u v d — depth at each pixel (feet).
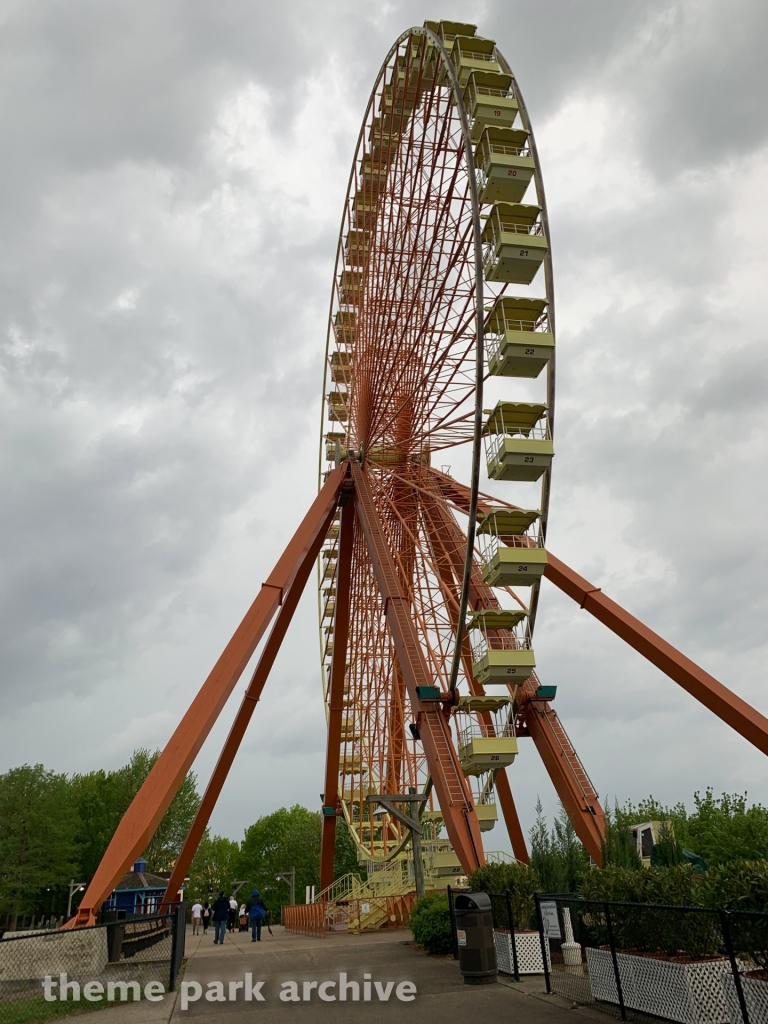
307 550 90.48
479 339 66.18
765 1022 21.85
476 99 73.46
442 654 92.68
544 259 70.03
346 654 122.31
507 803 100.37
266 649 103.40
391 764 107.45
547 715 85.25
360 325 100.58
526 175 71.05
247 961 51.39
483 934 38.37
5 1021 32.27
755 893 23.79
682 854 47.21
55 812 217.15
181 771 65.31
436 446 98.12
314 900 120.47
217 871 306.55
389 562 94.07
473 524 70.69
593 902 30.53
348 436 114.62
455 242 76.23
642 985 27.94
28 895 214.48
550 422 71.87
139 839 60.44
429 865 89.56
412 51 86.69
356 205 102.27
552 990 34.19
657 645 79.51
